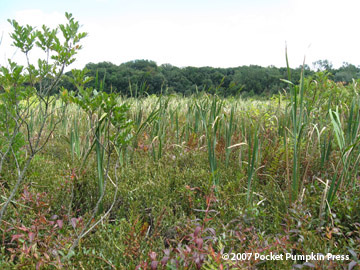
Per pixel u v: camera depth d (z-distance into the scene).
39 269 1.78
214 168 3.27
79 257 1.99
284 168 3.48
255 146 2.85
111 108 2.17
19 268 1.77
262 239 2.11
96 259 2.04
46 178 3.29
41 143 5.02
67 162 4.09
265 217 2.68
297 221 2.41
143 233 2.21
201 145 4.86
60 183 2.97
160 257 1.99
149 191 3.13
